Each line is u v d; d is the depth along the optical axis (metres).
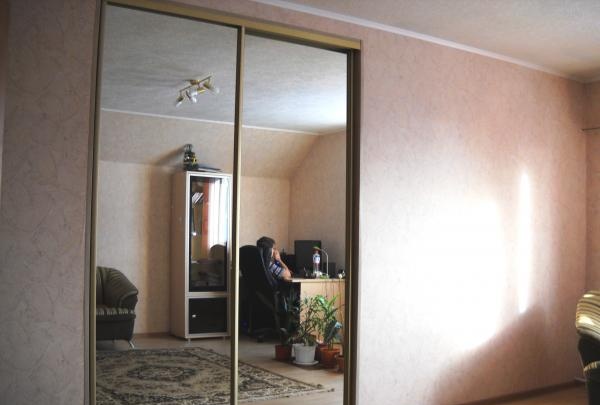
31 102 3.02
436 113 4.39
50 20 3.08
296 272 4.15
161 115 3.58
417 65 4.30
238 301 3.71
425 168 4.32
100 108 3.25
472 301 4.55
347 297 4.02
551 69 5.09
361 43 4.06
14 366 2.95
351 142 4.07
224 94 3.76
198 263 3.76
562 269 5.14
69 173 3.11
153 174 3.60
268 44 3.92
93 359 3.16
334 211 4.16
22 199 2.99
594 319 3.86
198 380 3.70
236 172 3.72
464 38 4.39
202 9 3.50
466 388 4.49
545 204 5.04
